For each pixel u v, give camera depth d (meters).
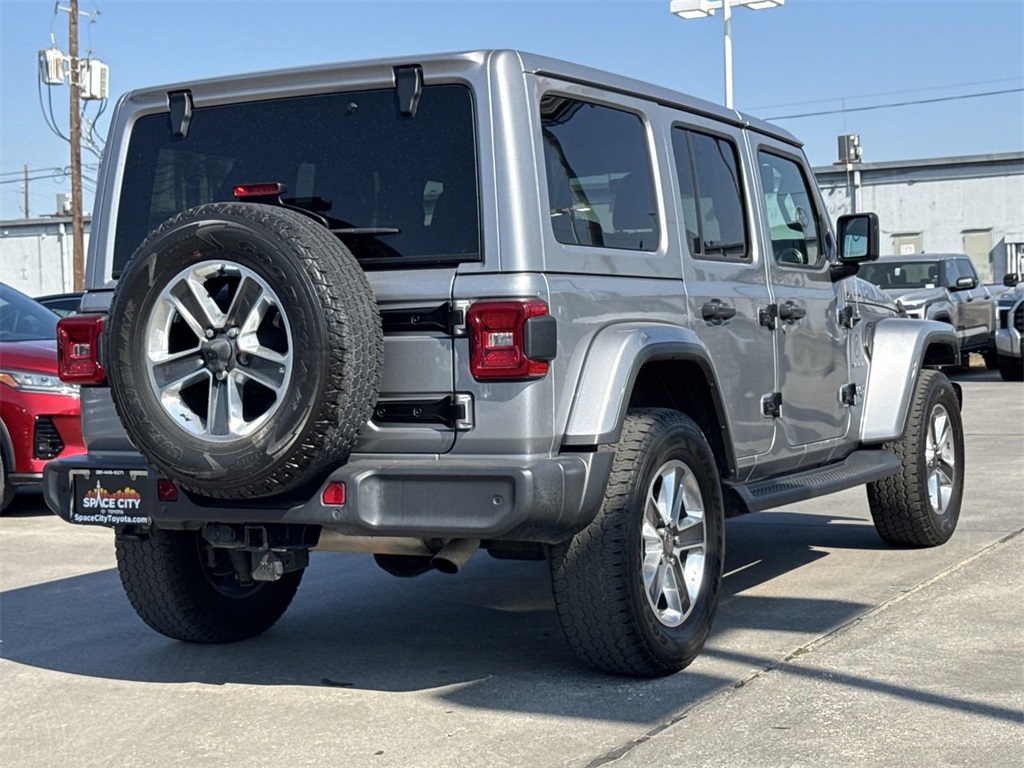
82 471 4.91
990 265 43.62
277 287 4.19
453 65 4.55
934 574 6.47
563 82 4.75
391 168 4.61
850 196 45.44
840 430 6.70
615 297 4.77
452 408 4.41
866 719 4.23
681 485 4.95
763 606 5.92
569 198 4.68
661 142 5.32
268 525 4.63
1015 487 9.19
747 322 5.71
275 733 4.36
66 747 4.29
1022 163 42.84
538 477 4.25
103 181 5.19
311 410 4.18
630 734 4.17
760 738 4.07
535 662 5.14
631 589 4.59
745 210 5.97
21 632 5.94
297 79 4.82
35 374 9.40
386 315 4.48
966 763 3.80
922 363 7.24
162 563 5.29
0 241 50.88
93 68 35.97
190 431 4.35
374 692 4.79
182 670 5.21
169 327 4.43
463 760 3.99
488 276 4.38
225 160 4.95
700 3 24.58
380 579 6.94
